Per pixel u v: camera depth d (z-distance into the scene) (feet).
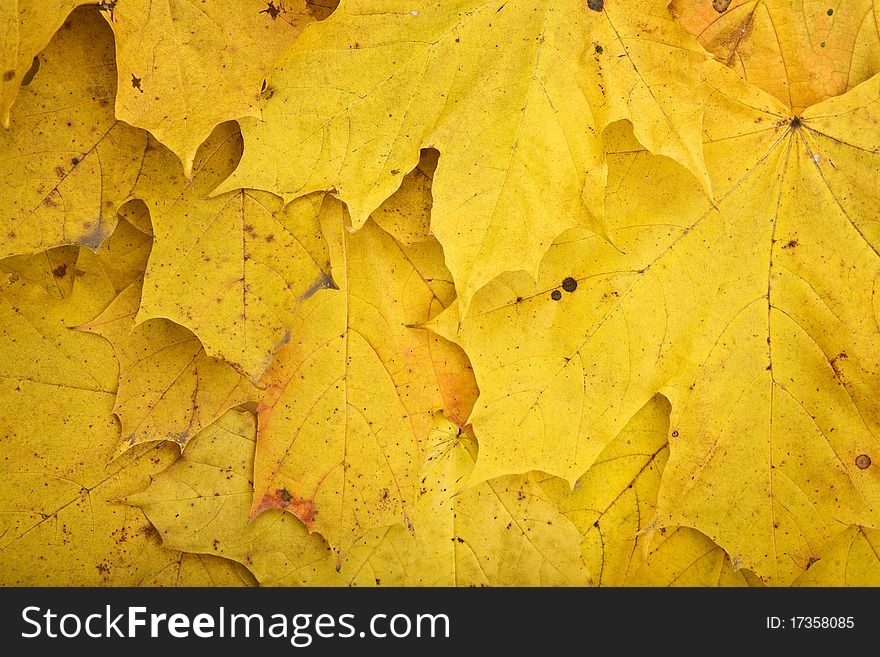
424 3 1.20
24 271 1.28
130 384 1.28
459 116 1.21
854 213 1.26
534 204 1.21
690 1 1.26
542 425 1.27
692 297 1.28
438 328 1.27
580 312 1.27
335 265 1.28
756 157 1.26
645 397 1.28
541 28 1.21
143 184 1.23
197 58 1.19
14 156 1.20
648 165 1.26
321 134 1.20
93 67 1.21
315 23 1.19
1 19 1.16
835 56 1.26
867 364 1.28
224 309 1.23
